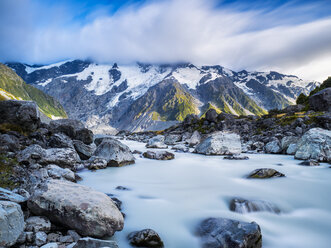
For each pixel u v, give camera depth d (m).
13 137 18.67
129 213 10.39
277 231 9.22
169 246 7.93
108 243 6.75
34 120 24.19
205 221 9.44
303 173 18.48
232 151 31.83
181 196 12.80
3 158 13.41
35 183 12.05
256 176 16.89
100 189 13.95
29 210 8.17
